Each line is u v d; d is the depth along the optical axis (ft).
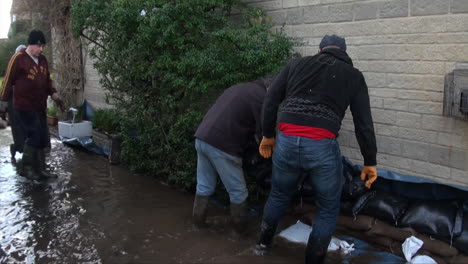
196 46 15.56
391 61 12.83
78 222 14.12
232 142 12.41
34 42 17.76
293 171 10.66
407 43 12.40
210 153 12.46
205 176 13.24
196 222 13.51
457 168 11.87
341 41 10.85
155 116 16.93
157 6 15.44
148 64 16.31
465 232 10.59
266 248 12.00
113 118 20.27
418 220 11.28
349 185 12.53
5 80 17.75
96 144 23.50
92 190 17.11
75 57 28.48
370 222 12.10
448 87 11.32
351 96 10.25
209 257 11.78
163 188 17.24
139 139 17.88
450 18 11.46
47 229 13.61
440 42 11.73
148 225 13.82
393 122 13.05
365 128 10.16
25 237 13.08
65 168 20.11
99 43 19.80
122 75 17.31
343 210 12.69
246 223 13.15
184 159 15.97
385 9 12.74
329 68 10.25
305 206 13.61
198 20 15.14
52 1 28.25
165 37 14.92
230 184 12.79
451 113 11.34
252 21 16.02
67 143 24.02
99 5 16.76
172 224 13.85
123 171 19.56
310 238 10.71
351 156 14.26
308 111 10.12
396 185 12.42
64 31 28.73
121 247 12.40
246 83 13.01
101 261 11.63
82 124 24.29
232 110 12.44
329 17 14.17
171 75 15.25
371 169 10.56
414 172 12.77
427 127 12.32
